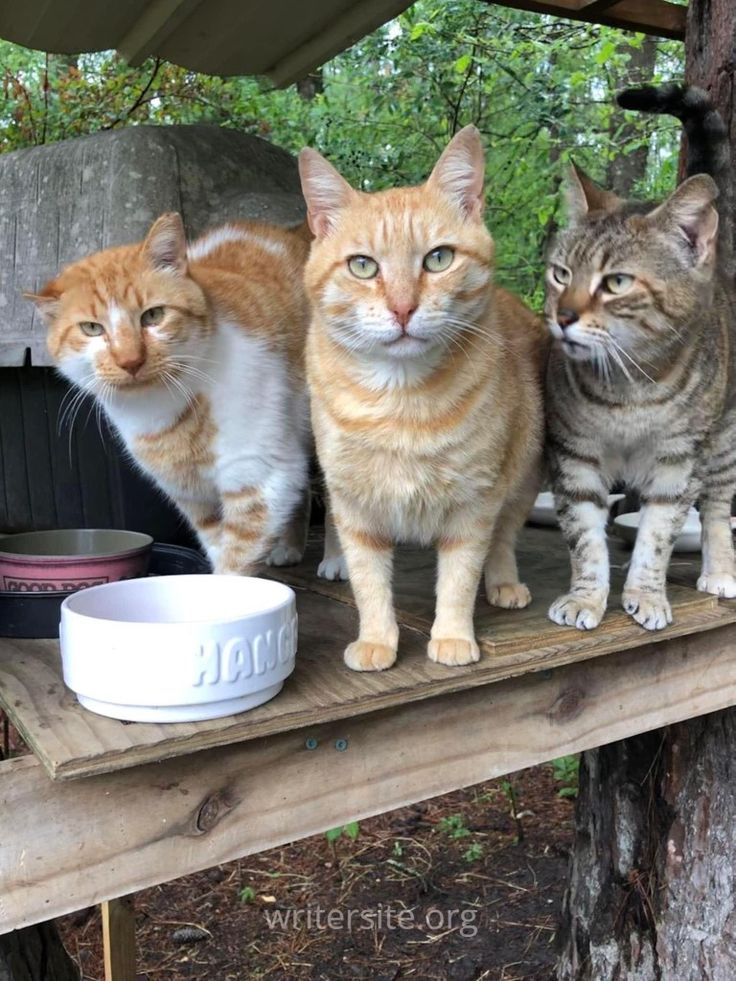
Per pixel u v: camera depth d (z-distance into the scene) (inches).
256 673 18.6
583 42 83.4
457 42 83.8
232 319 28.3
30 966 28.5
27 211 37.9
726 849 33.9
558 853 50.8
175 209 36.2
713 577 27.8
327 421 23.0
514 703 23.3
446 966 41.9
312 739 20.2
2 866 17.2
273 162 41.5
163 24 38.6
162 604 21.7
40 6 37.7
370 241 22.7
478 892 47.4
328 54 42.2
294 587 29.5
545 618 24.8
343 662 22.0
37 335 35.4
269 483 28.1
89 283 26.4
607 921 37.5
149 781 18.4
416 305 21.8
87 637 17.9
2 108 79.4
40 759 16.8
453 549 23.2
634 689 25.5
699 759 34.1
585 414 26.0
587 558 26.3
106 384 26.1
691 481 26.0
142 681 17.6
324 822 20.6
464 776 22.6
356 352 22.5
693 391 25.5
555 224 92.9
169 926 45.1
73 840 17.8
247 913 46.1
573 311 25.3
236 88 87.5
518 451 25.1
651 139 93.0
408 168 89.3
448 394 22.1
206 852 19.2
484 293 23.6
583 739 24.7
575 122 94.3
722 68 33.4
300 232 34.3
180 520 36.3
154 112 84.1
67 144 38.1
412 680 20.7
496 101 95.2
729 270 31.0
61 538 28.4
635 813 36.4
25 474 37.2
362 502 23.1
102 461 35.5
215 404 27.1
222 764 19.1
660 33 40.4
